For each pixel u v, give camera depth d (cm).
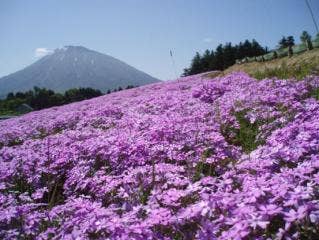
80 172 706
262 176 464
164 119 1034
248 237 356
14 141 1518
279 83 1298
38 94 13650
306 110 827
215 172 655
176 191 465
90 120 1478
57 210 510
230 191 475
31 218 490
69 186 699
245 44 14325
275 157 540
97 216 423
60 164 823
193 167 632
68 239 407
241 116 1002
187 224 412
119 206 517
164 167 604
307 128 629
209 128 880
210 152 721
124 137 856
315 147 543
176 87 2380
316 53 1928
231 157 688
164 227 415
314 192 397
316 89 1097
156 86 3153
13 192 689
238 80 1733
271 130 802
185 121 998
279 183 416
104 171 705
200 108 1157
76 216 459
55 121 1741
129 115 1370
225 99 1244
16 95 15812
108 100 2656
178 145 749
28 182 744
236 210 370
